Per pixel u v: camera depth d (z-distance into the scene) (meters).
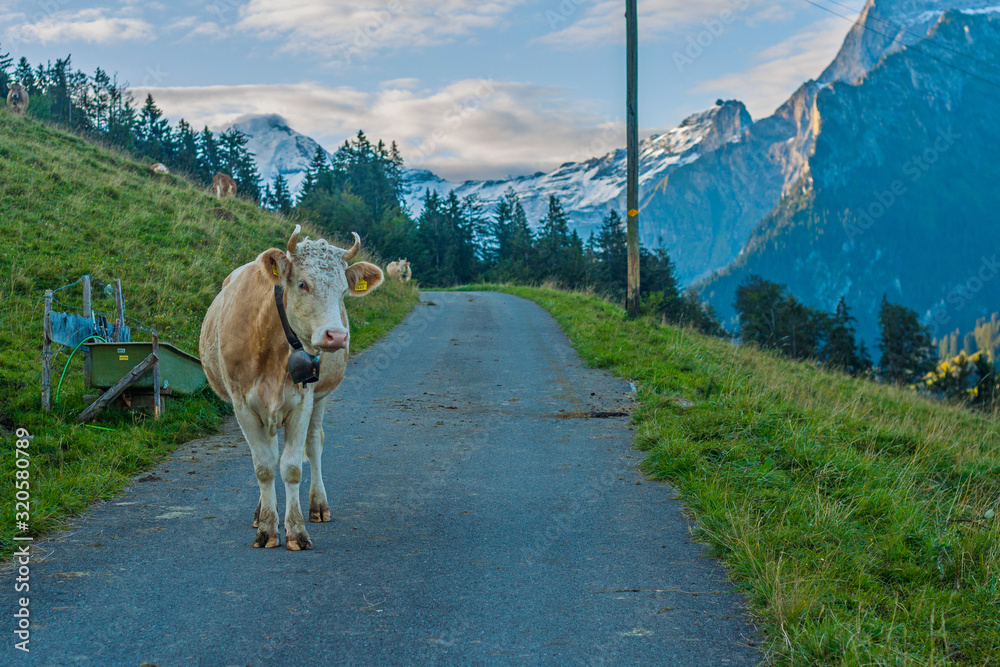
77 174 23.02
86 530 5.94
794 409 10.98
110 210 20.86
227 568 5.15
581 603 4.70
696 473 7.61
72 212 19.36
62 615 4.37
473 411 11.30
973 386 75.19
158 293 15.81
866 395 20.05
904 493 7.48
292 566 5.21
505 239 113.44
